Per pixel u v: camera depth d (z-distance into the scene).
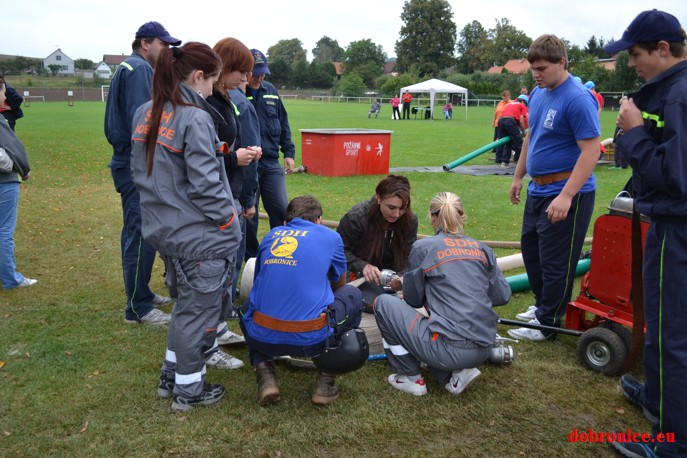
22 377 3.50
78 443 2.86
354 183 10.80
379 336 3.91
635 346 3.33
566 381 3.57
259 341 3.16
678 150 2.45
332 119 33.34
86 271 5.57
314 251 3.19
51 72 105.50
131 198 4.15
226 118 3.51
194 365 3.14
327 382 3.27
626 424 3.14
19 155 4.89
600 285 3.80
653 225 2.71
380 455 2.84
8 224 4.93
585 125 3.66
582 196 3.88
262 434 2.97
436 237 3.41
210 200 2.91
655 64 2.62
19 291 5.00
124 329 4.26
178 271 3.04
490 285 3.41
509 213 8.35
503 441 2.98
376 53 123.81
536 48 3.76
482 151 10.69
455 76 72.31
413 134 24.16
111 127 4.06
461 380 3.38
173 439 2.91
